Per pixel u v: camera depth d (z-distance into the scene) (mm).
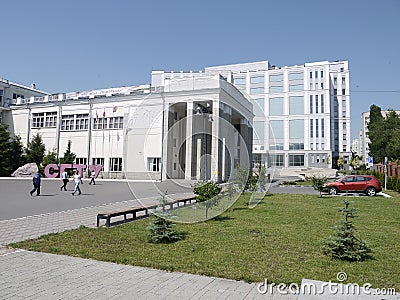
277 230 7422
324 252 5453
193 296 3674
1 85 42156
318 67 52781
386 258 5133
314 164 52250
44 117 38500
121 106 33406
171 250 5613
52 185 23266
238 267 4660
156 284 4035
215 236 6770
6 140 35781
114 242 6227
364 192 18578
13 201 13383
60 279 4211
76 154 35625
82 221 8852
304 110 52625
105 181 28594
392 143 35625
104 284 4035
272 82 51531
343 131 65812
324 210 10977
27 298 3600
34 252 5512
